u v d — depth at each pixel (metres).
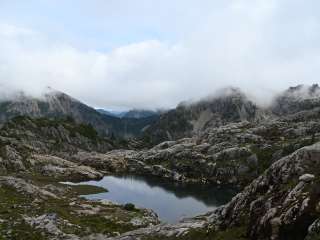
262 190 50.56
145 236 57.88
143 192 158.25
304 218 40.06
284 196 44.75
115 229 75.38
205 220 57.47
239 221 49.00
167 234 55.84
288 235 40.19
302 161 48.03
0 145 186.00
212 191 169.25
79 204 100.75
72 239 64.69
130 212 95.62
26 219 73.06
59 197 109.06
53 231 67.81
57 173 178.38
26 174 163.50
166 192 162.25
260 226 43.53
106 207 101.44
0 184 104.81
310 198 41.16
